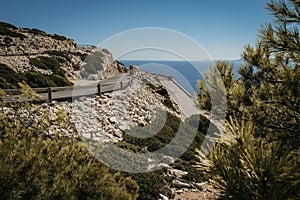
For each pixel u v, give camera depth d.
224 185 1.65
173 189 8.00
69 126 9.91
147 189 7.13
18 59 27.70
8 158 3.57
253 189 1.47
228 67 3.82
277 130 3.19
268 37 3.21
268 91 3.35
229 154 1.70
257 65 3.62
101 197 4.06
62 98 14.16
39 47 37.59
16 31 42.03
